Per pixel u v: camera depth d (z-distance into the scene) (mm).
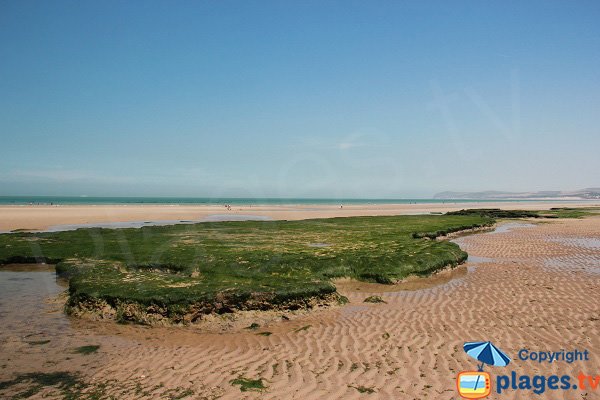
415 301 12945
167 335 10195
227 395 6766
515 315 11117
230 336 10102
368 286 15211
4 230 32844
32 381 7535
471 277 16469
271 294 11586
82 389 7176
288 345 9234
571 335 9422
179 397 6758
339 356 8406
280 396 6691
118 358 8625
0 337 9961
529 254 22125
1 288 14664
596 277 15914
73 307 11906
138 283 12594
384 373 7500
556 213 56094
